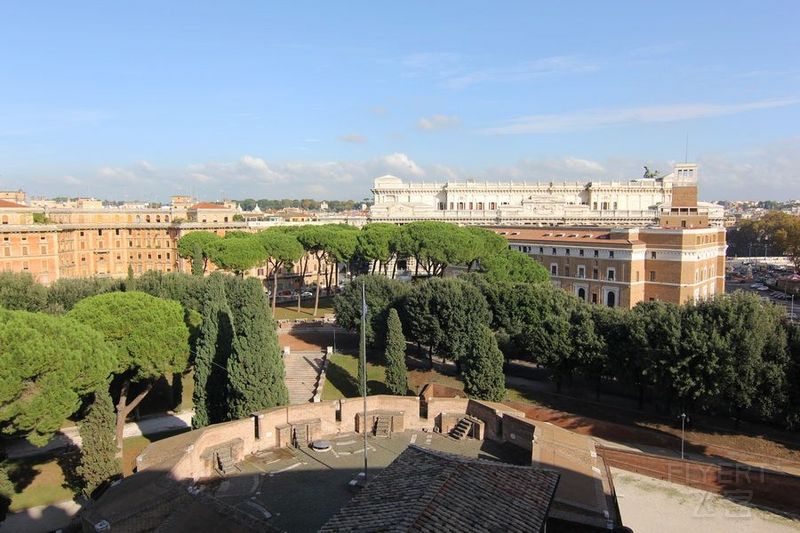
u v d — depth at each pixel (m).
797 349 54.16
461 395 64.94
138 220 174.25
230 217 184.88
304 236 117.38
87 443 43.34
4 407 36.53
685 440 55.19
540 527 24.14
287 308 122.88
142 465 40.12
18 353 36.50
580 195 189.75
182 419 62.41
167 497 35.22
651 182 192.38
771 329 55.06
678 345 56.03
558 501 37.53
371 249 114.00
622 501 46.12
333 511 37.19
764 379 53.53
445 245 107.44
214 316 52.56
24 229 128.62
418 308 74.50
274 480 41.75
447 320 72.81
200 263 112.75
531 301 75.38
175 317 53.91
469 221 175.62
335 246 114.62
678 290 105.56
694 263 106.25
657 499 46.53
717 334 54.50
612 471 51.50
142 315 51.03
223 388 52.38
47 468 49.91
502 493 25.95
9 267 127.44
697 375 54.81
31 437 39.19
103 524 33.00
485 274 95.44
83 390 42.88
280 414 48.75
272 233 122.69
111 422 43.94
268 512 37.00
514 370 78.38
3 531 40.47
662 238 107.56
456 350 71.81
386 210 180.75
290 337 93.56
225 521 33.25
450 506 24.12
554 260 125.12
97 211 168.62
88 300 51.94
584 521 35.47
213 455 43.19
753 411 59.47
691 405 58.19
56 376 38.69
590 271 116.94
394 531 22.03
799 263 188.88
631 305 109.25
